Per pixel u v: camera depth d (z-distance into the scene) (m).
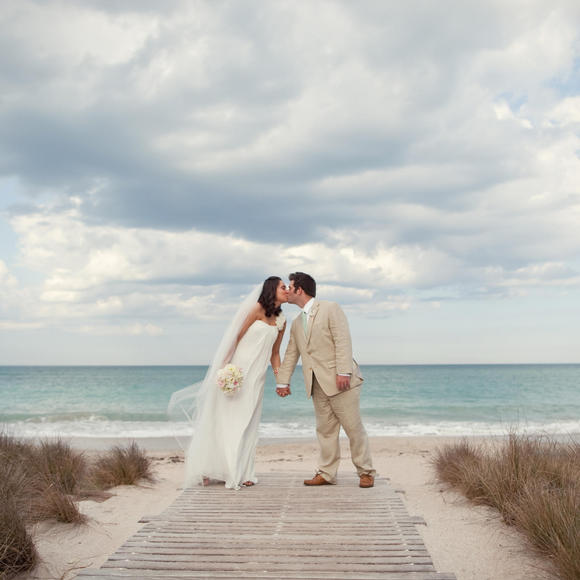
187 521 4.26
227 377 5.42
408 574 3.14
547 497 4.15
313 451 11.34
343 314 5.52
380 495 5.07
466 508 5.29
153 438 14.15
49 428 17.67
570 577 3.22
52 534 4.50
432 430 16.80
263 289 5.71
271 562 3.34
